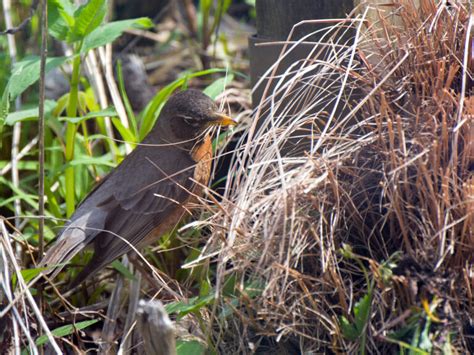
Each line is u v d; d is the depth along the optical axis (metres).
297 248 6.29
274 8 8.19
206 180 8.70
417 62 6.97
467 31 6.70
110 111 8.31
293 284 6.38
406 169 6.23
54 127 9.23
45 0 7.39
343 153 6.69
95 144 10.30
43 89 7.46
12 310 6.56
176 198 8.36
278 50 8.21
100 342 7.36
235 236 6.44
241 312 6.59
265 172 7.06
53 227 8.53
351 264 6.46
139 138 9.31
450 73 6.61
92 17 8.52
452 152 6.11
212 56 12.35
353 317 6.25
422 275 5.97
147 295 8.59
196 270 8.14
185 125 8.40
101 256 7.86
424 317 5.88
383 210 6.61
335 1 7.70
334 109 6.75
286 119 7.91
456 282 6.05
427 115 6.53
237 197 6.77
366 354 6.08
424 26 7.12
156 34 13.50
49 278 7.39
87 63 9.98
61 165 9.55
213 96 9.01
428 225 6.15
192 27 13.38
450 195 6.17
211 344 6.60
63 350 7.70
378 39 7.33
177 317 6.95
